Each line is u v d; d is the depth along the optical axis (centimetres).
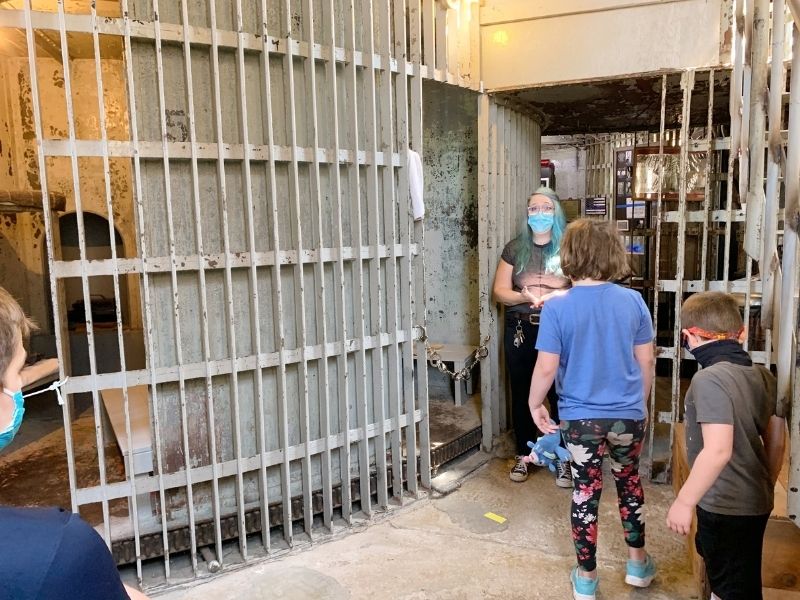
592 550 237
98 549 81
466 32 353
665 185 359
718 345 194
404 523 310
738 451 184
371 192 304
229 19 259
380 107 308
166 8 246
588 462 233
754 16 194
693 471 181
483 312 380
